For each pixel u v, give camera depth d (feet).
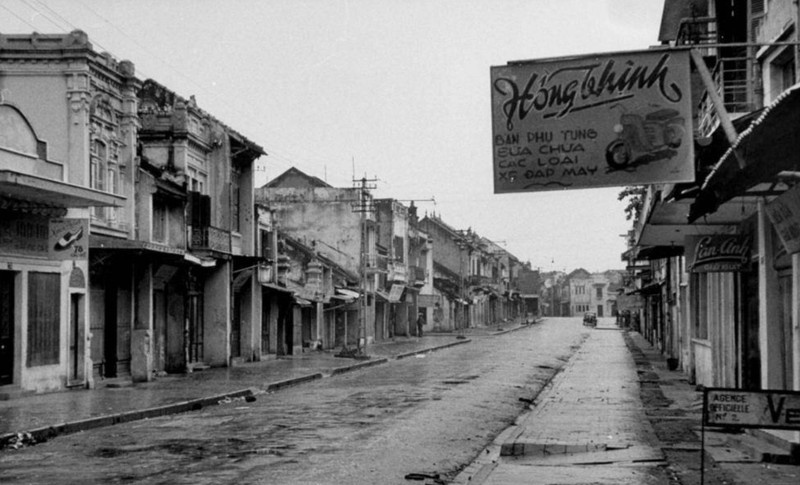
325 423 61.77
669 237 75.10
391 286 239.09
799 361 44.16
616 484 39.04
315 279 174.70
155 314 106.63
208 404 76.69
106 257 89.61
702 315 90.48
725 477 39.27
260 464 43.86
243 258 126.00
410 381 103.55
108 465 43.80
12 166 74.69
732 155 32.96
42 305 80.33
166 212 105.91
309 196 216.13
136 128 99.19
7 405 70.28
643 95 36.37
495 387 95.14
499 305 456.04
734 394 31.91
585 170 36.65
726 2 58.18
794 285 44.78
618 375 110.93
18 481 39.42
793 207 41.24
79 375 87.15
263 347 145.48
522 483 39.83
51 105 87.92
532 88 37.01
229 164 126.82
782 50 49.90
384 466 43.80
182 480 39.37
